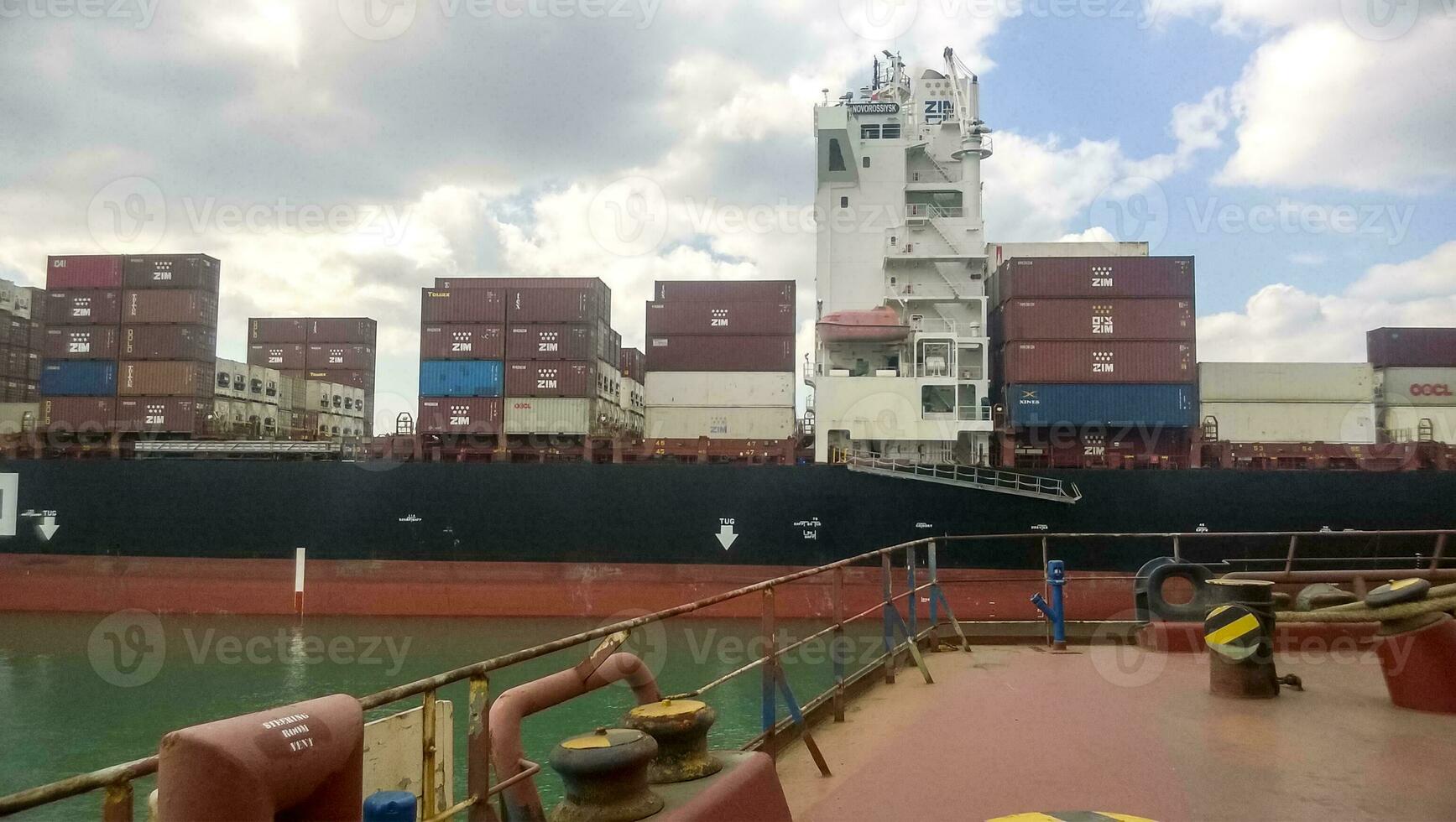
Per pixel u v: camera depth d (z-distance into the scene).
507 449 27.67
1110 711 6.59
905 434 26.55
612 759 3.30
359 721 2.69
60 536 27.30
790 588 24.84
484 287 28.91
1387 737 5.77
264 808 2.20
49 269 29.22
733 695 16.45
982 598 23.88
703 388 29.34
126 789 2.32
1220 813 4.48
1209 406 26.67
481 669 3.33
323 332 43.41
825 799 4.89
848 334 27.25
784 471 24.98
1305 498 23.80
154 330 28.89
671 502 25.33
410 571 25.91
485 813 3.24
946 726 6.32
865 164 29.78
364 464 26.30
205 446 27.52
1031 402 26.52
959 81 30.27
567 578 25.50
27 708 16.97
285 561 26.33
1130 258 26.61
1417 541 23.39
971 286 28.81
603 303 30.55
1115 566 24.02
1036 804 4.69
